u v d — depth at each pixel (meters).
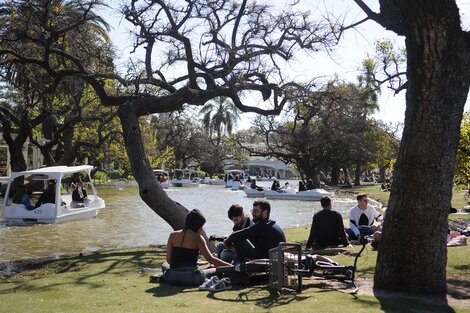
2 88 38.09
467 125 15.80
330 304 6.23
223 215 25.20
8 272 10.42
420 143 6.81
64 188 40.28
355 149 53.16
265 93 16.72
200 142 87.44
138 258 11.62
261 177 102.25
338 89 17.17
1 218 21.95
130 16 15.88
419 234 6.92
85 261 11.21
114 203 31.52
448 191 6.89
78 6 19.61
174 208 14.38
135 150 14.52
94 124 44.84
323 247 11.38
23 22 17.19
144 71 16.36
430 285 6.89
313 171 53.69
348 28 11.03
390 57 20.38
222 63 16.52
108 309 6.20
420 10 6.45
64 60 20.75
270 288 7.16
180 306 6.24
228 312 5.88
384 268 7.14
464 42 6.62
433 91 6.69
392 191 7.17
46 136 41.53
